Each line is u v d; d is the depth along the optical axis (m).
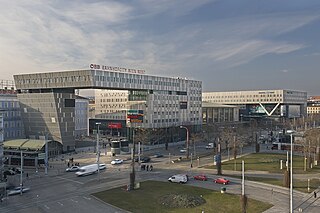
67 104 143.88
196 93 197.25
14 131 152.50
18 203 66.06
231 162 112.56
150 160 121.06
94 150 148.12
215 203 64.19
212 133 186.38
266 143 171.12
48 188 78.88
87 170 94.88
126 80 154.50
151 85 166.25
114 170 102.19
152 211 59.69
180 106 184.00
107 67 146.25
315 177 87.38
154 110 166.50
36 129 147.38
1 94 160.50
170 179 84.00
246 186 77.88
